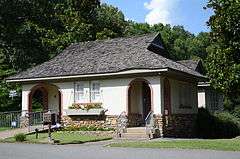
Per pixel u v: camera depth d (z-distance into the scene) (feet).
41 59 162.71
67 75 101.04
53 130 100.94
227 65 79.71
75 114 100.42
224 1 79.71
